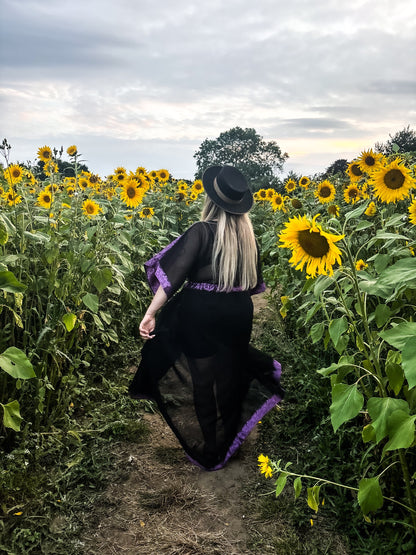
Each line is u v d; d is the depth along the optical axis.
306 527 2.34
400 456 1.96
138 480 2.72
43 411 2.95
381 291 2.00
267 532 2.34
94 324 3.63
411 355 1.40
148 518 2.44
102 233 3.55
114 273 3.61
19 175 4.11
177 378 2.89
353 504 2.31
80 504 2.49
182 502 2.56
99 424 3.15
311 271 1.90
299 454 2.88
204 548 2.25
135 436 3.10
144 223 5.07
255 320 5.16
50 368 3.09
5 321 2.88
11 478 2.46
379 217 3.35
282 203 6.33
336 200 5.46
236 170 2.91
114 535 2.32
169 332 2.93
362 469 2.42
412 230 2.87
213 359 2.83
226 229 2.84
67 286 3.10
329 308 3.61
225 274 2.81
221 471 2.81
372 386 2.71
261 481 2.71
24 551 2.14
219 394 2.84
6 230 2.49
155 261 2.91
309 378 3.40
